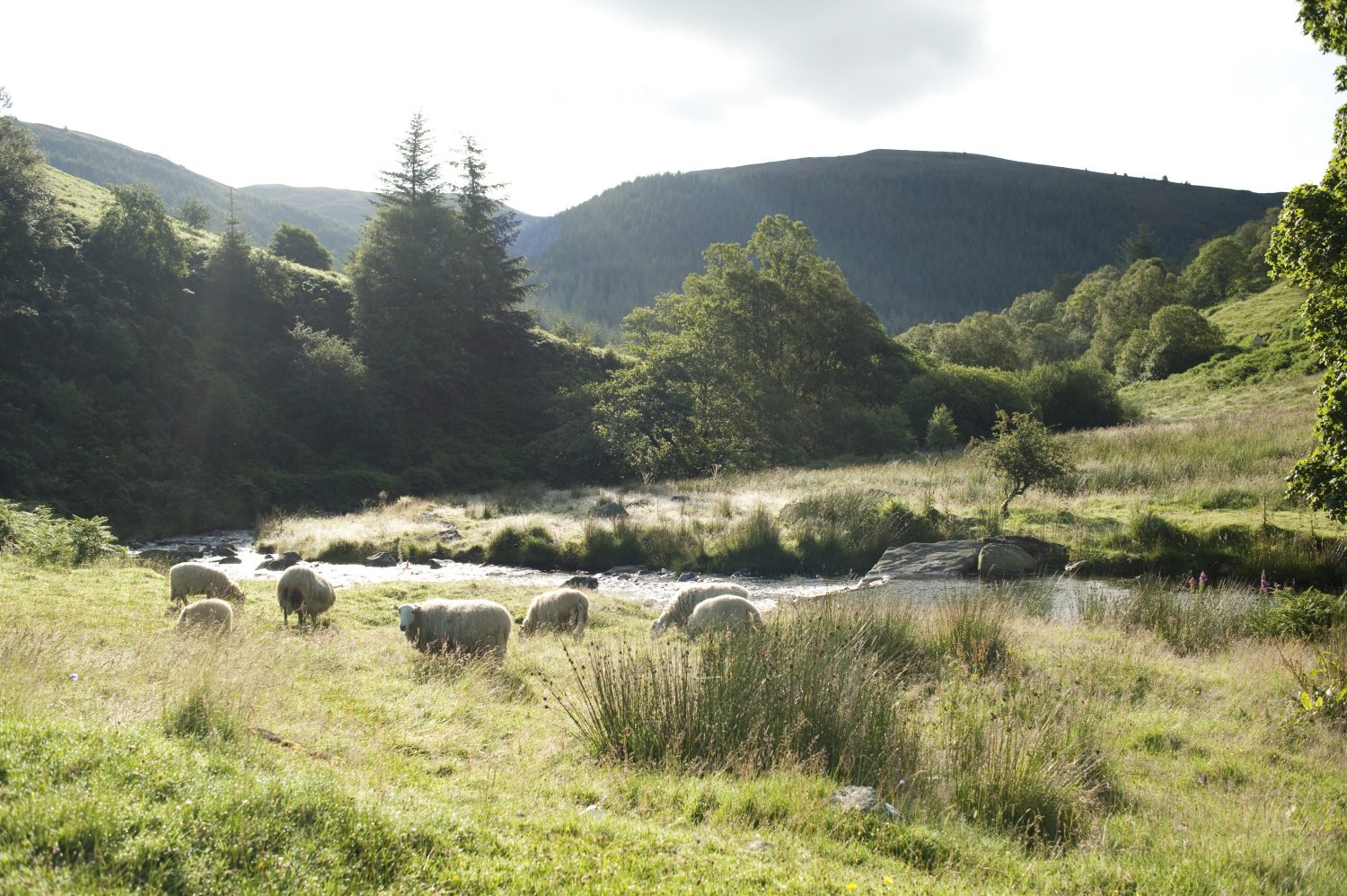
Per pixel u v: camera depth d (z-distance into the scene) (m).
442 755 6.92
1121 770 7.70
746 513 26.58
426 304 52.94
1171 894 5.21
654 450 42.81
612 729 7.54
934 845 5.74
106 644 9.70
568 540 25.56
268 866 4.05
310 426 45.50
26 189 44.12
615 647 11.78
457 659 10.54
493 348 59.19
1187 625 13.23
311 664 9.81
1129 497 24.25
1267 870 5.62
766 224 58.34
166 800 4.42
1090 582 18.53
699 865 4.85
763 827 5.70
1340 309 10.25
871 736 7.41
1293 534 18.77
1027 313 131.88
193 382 43.28
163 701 6.51
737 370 51.88
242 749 5.72
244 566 25.12
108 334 40.06
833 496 25.83
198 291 50.47
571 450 44.31
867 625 11.05
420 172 58.09
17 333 37.97
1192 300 96.62
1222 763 7.93
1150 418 50.34
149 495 35.53
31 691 6.12
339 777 5.49
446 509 33.53
